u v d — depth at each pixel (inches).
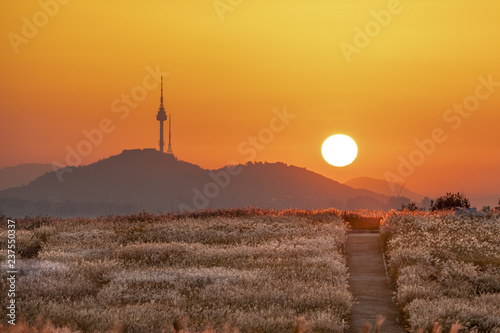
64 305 1576.0
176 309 1553.9
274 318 1497.3
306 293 1771.7
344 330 1520.7
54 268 2087.8
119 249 2561.5
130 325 1363.2
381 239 2797.7
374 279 2146.9
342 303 1699.1
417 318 1423.5
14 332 869.2
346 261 2439.7
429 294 1708.9
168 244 2650.1
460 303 1565.0
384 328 1567.4
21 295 1674.5
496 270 2065.7
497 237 2691.9
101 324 1375.5
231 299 1695.4
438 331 802.2
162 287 1913.1
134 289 1868.8
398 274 2047.2
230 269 2181.3
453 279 1926.7
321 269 2159.2
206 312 1536.7
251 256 2417.6
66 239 2861.7
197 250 2578.7
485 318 1393.9
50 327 940.6
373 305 1812.3
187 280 1979.6
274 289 1796.3
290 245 2615.7
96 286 1951.3
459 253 2372.0
